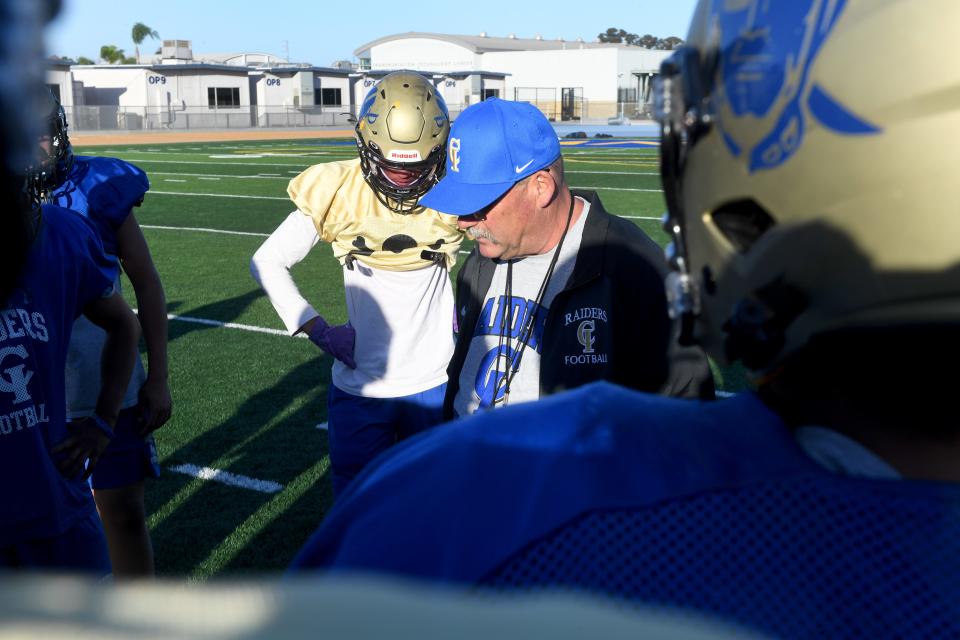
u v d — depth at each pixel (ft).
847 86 2.07
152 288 9.75
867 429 2.17
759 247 2.35
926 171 1.96
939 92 1.95
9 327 6.45
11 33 1.42
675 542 2.07
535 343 8.30
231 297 27.66
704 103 2.53
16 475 6.61
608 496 2.14
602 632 0.97
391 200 10.52
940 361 2.07
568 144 112.16
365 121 10.28
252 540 12.64
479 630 0.92
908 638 1.94
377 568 2.29
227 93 162.09
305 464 15.24
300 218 10.78
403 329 10.66
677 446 2.22
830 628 1.96
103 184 9.39
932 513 1.98
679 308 2.81
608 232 7.89
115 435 9.76
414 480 2.43
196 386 19.36
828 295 2.18
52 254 6.95
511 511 2.23
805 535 2.02
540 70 186.80
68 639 0.88
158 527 12.98
